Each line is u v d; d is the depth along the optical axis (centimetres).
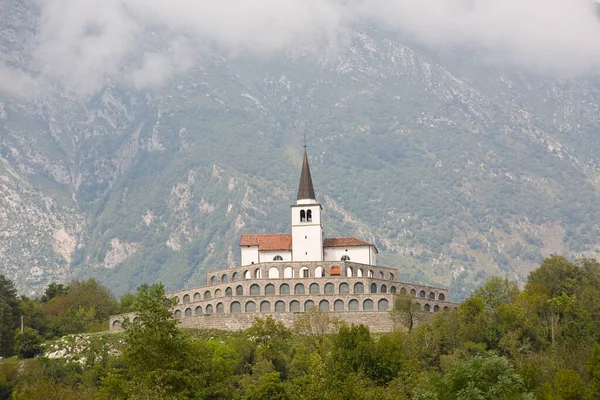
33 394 19412
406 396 18050
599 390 17588
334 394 17275
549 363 19875
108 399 17100
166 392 16788
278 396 19725
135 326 17850
